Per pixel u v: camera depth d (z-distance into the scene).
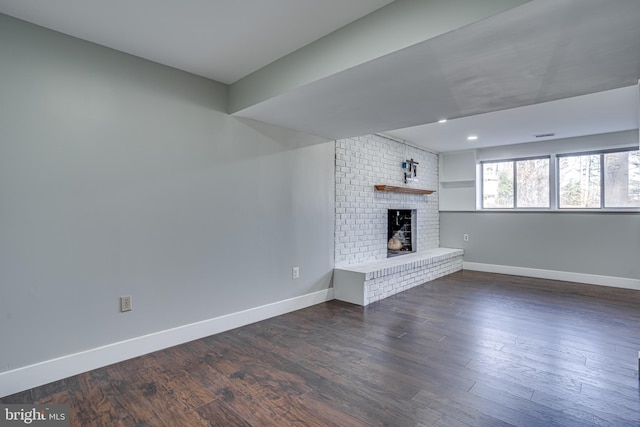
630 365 2.34
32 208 2.02
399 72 2.10
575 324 3.17
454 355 2.49
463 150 6.12
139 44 2.27
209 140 2.87
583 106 3.57
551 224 5.29
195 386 2.04
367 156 4.64
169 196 2.62
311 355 2.48
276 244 3.42
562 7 1.42
